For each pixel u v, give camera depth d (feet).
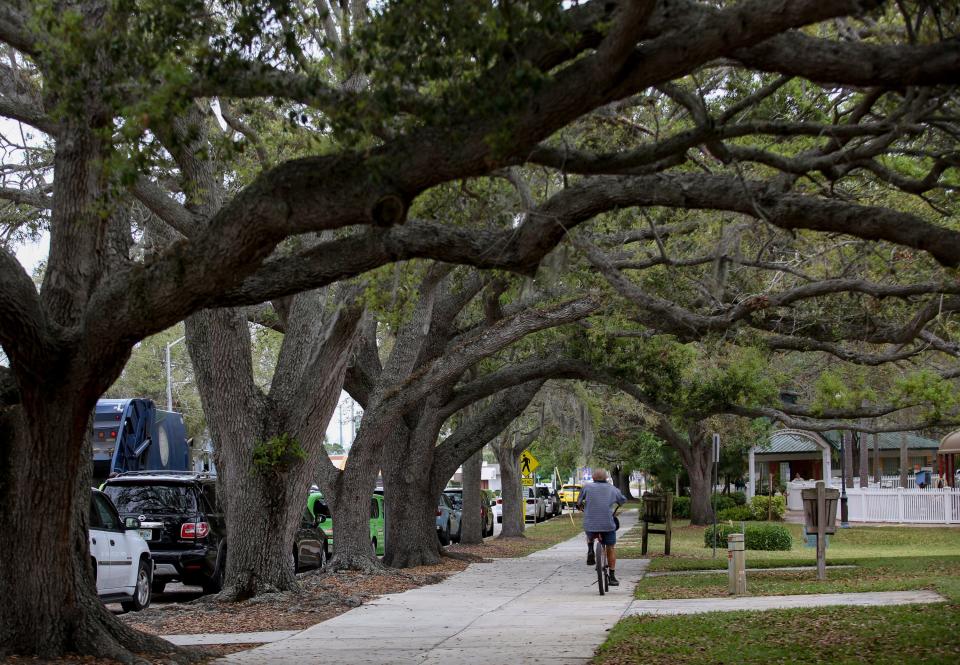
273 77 36.14
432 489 94.43
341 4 47.93
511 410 96.02
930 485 186.91
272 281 36.11
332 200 30.37
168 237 64.64
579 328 79.56
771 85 35.37
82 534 42.06
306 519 86.38
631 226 56.08
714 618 49.16
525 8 32.35
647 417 134.31
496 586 72.64
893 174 38.47
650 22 30.01
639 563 87.45
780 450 194.29
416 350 80.38
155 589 76.48
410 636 48.24
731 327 54.03
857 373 71.41
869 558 86.07
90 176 39.75
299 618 55.21
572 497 280.92
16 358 36.29
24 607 39.27
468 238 34.71
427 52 31.83
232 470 61.77
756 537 103.50
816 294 47.73
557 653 41.91
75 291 39.68
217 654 43.68
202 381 64.90
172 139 34.78
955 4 33.99
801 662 36.63
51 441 37.99
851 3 26.05
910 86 32.07
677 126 52.11
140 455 92.07
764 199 32.63
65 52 34.73
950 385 65.82
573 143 48.26
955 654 36.52
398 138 30.27
